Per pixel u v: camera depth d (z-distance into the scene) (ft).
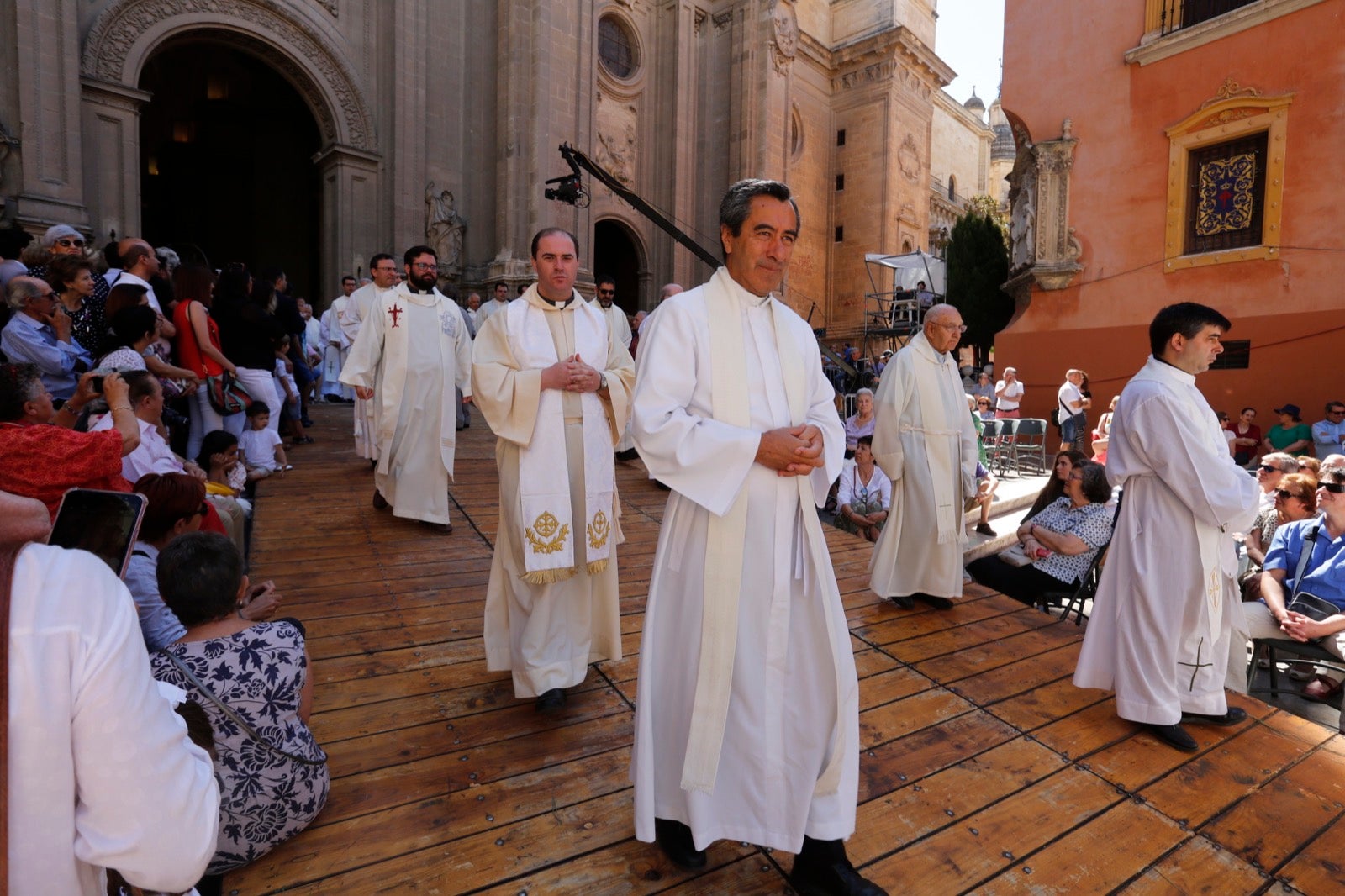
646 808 6.43
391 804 7.93
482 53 57.98
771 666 6.42
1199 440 9.70
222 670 6.73
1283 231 36.83
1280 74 36.47
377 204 53.26
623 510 21.61
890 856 7.56
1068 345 45.11
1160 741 10.14
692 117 73.87
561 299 10.42
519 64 56.90
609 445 10.60
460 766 8.67
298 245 66.54
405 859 7.14
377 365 17.85
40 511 2.93
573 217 60.13
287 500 19.86
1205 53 39.04
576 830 7.61
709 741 6.27
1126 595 10.45
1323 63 35.17
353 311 26.86
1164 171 40.98
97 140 41.14
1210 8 39.34
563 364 9.79
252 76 65.67
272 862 7.03
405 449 17.58
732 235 6.72
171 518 9.00
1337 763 9.77
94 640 2.91
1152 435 9.96
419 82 54.29
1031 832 8.09
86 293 15.74
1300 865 7.77
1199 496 9.71
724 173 74.74
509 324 10.09
